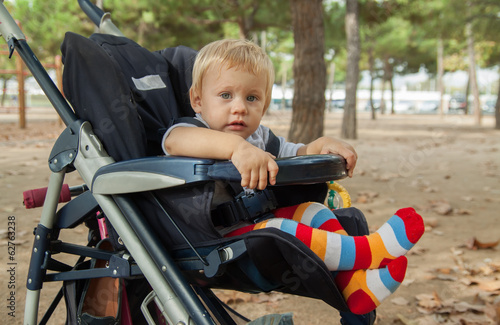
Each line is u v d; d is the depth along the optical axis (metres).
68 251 1.46
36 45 13.93
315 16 5.56
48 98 1.41
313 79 5.65
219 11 12.48
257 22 13.60
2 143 8.96
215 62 1.40
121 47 1.70
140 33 12.16
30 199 1.52
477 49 24.78
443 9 14.07
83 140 1.33
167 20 12.41
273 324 1.14
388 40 24.05
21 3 13.60
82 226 3.77
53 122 15.14
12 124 14.05
